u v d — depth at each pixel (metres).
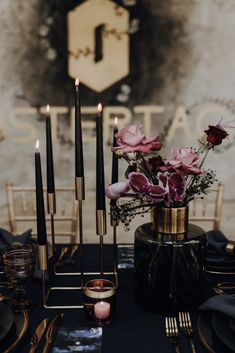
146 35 2.25
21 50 2.28
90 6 2.23
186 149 0.85
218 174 2.40
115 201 0.90
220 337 0.72
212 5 2.23
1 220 2.44
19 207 2.43
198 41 2.26
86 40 2.26
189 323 0.82
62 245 1.27
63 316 0.86
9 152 2.39
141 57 2.28
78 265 1.13
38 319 0.85
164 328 0.82
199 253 0.86
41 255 0.86
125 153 0.86
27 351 0.74
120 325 0.83
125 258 1.17
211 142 0.86
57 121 2.34
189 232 0.89
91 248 1.25
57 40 2.27
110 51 2.27
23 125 2.36
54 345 0.76
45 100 2.33
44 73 2.30
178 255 0.84
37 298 0.94
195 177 0.87
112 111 2.33
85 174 2.38
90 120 2.34
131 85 2.30
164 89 2.31
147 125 2.34
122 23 2.24
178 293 0.85
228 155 2.38
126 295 0.96
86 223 2.40
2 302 0.89
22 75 2.30
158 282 0.85
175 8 2.23
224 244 1.10
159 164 0.87
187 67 2.29
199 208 2.35
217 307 0.78
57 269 1.09
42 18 2.25
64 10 2.24
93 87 2.30
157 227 0.87
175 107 2.33
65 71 2.29
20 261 0.91
